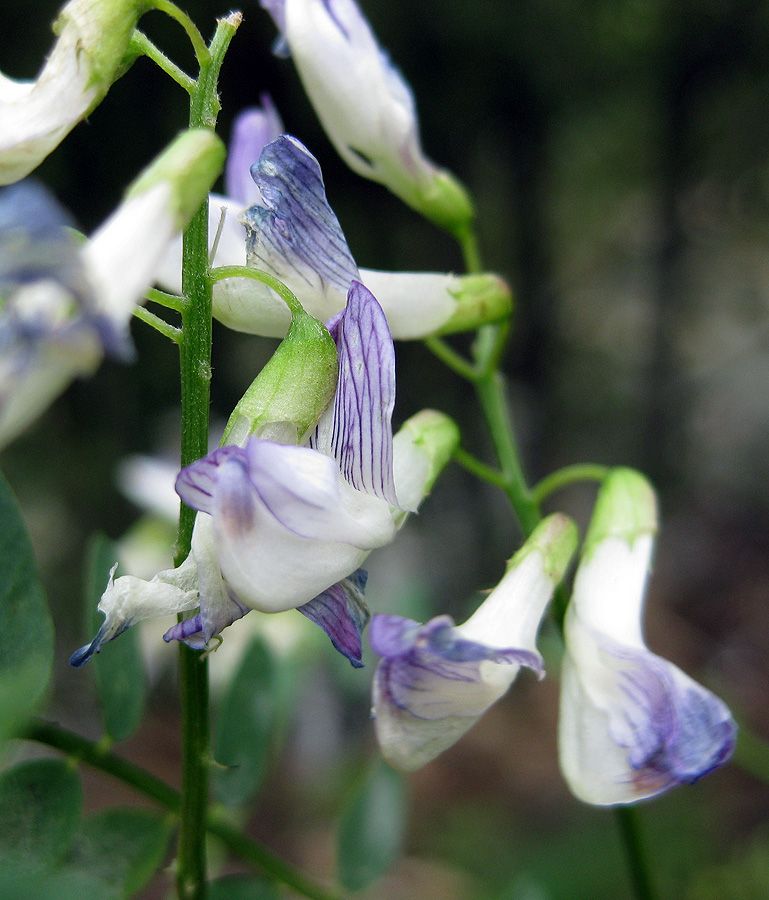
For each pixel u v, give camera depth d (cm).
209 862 8
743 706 24
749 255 28
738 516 33
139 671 6
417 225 19
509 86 20
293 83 16
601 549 5
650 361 28
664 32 22
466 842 18
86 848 5
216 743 6
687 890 15
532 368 25
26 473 19
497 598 5
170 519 11
